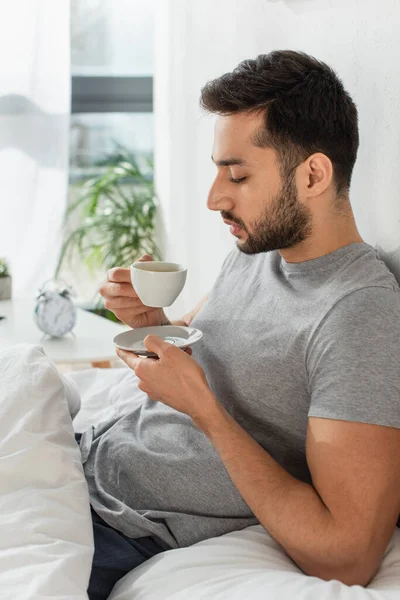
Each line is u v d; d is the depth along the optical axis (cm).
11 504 130
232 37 254
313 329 134
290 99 137
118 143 389
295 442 143
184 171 323
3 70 354
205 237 300
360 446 122
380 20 158
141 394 176
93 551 128
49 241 374
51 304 254
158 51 354
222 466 143
